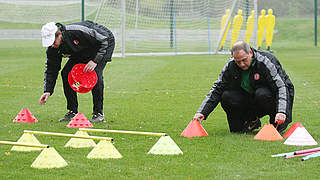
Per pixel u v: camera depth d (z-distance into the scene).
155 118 9.07
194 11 37.62
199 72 17.92
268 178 4.90
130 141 6.89
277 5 56.72
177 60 24.08
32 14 32.28
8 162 5.59
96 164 5.48
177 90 13.30
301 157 5.79
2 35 42.25
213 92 7.32
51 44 7.79
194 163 5.54
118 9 26.94
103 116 8.73
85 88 8.39
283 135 7.26
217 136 7.20
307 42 41.16
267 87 7.11
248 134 7.43
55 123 8.52
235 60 6.86
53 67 8.35
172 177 4.95
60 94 12.74
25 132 6.43
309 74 16.77
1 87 13.78
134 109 10.23
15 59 23.69
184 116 9.30
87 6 32.38
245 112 7.45
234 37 31.42
